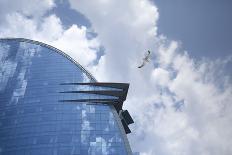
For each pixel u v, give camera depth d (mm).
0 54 145250
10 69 138750
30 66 138375
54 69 135625
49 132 114250
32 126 116750
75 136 113000
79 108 122312
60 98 125375
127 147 111062
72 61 138125
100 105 124562
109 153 109125
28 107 123375
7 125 118812
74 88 128500
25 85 131500
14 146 111812
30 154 108812
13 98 127625
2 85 133375
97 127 116438
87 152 108875
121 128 116750
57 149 109312
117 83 128125
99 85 129375
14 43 148875
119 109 129125
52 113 120312
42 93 127500
